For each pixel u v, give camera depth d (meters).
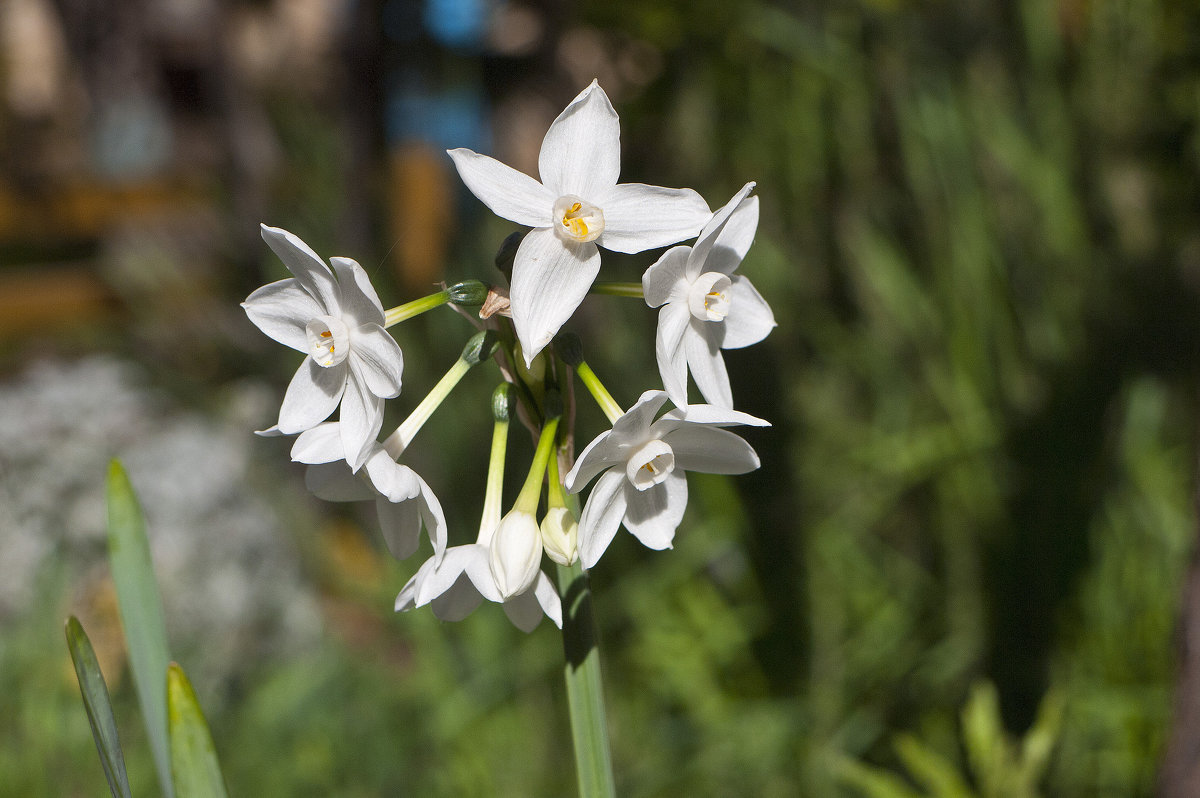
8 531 0.97
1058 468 0.66
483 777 0.74
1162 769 0.46
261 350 1.24
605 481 0.39
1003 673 0.67
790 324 0.77
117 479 0.39
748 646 0.75
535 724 0.78
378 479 0.38
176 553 1.05
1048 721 0.49
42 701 0.76
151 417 1.16
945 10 0.72
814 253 0.78
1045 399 0.67
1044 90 0.71
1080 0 0.73
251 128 1.24
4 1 1.87
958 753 0.66
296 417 0.39
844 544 0.72
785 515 0.76
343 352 0.38
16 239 1.63
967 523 0.70
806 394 0.76
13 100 1.86
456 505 0.86
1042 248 0.69
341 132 1.17
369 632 1.12
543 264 0.38
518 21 1.00
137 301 1.28
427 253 1.15
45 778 0.72
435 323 0.93
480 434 0.85
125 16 1.85
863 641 0.71
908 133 0.71
